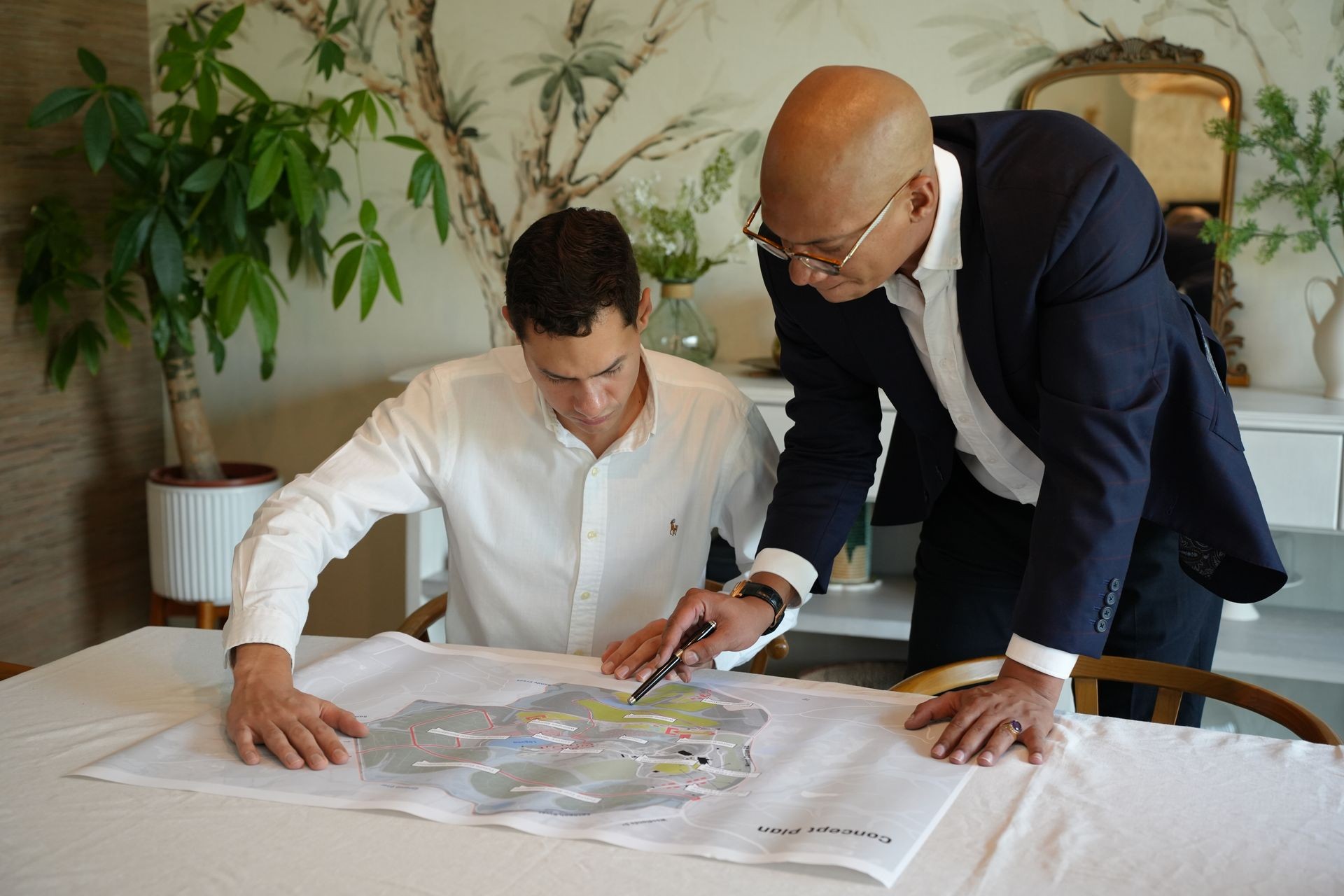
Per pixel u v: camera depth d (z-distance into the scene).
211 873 0.90
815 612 2.63
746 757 1.13
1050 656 1.25
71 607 3.08
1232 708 2.68
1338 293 2.42
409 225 3.05
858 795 1.03
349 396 3.17
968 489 1.84
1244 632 2.55
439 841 0.95
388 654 1.42
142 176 2.74
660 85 2.85
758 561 1.55
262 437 3.25
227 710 1.22
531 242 1.30
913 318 1.49
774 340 2.80
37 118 2.56
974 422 1.56
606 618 1.61
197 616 3.11
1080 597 1.24
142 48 3.13
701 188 2.86
